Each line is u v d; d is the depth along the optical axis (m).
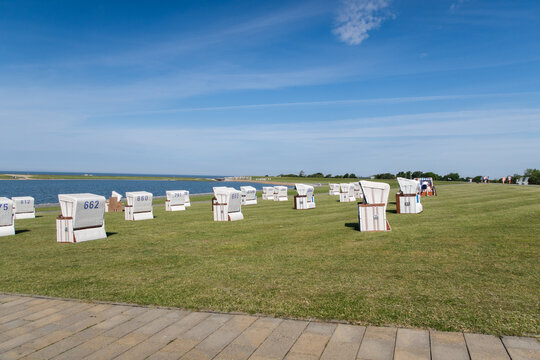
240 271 7.62
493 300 5.19
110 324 4.96
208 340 4.33
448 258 7.98
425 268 7.20
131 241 12.57
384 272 7.03
